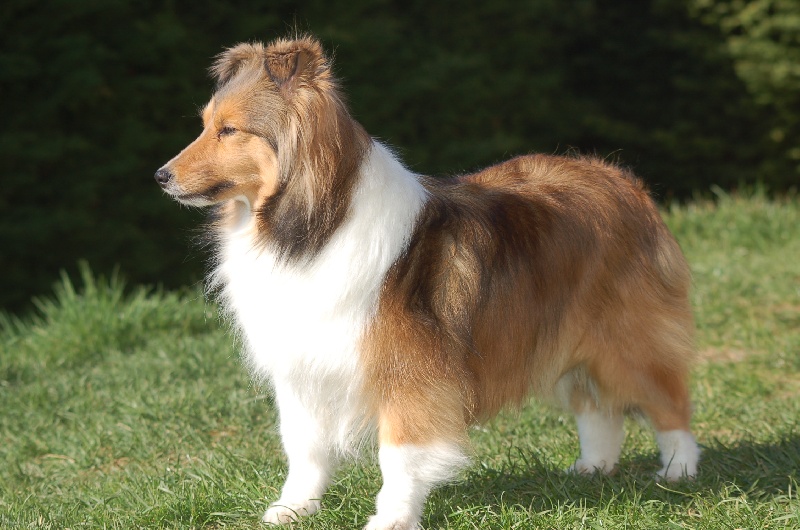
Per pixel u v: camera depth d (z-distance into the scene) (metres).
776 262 14.28
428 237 5.84
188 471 7.39
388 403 5.71
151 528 6.43
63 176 14.30
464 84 18.17
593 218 6.47
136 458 8.14
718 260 14.57
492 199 6.29
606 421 7.08
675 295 6.83
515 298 6.10
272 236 5.66
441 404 5.73
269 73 5.61
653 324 6.64
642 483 6.75
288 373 5.84
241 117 5.66
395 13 17.89
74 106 14.05
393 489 5.74
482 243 5.98
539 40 19.47
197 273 15.71
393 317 5.65
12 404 9.48
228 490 6.87
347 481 6.80
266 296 5.73
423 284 5.77
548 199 6.43
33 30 13.88
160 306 11.87
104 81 14.49
